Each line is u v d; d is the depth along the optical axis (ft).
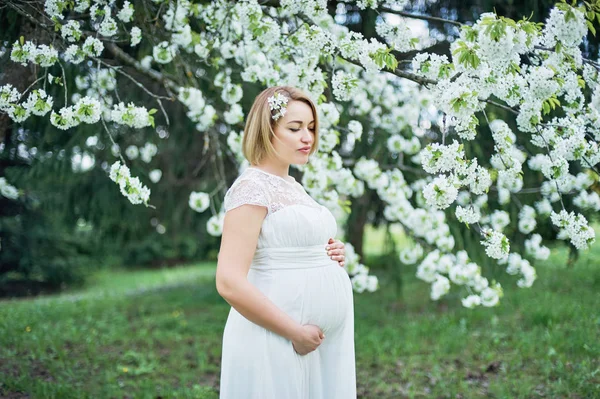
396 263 22.11
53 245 39.29
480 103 7.13
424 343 15.72
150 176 19.36
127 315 21.66
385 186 12.46
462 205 13.44
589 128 7.87
